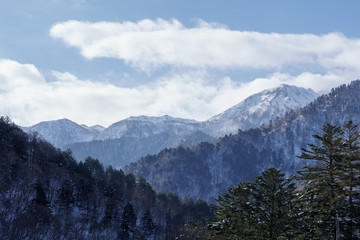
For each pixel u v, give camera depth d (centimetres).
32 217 10044
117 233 12288
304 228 2995
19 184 12100
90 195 13325
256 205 3266
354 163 2759
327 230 2823
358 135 2769
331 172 2795
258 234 3164
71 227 11162
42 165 14325
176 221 13625
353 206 2694
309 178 2908
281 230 3102
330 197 2739
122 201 14962
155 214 15012
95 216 12612
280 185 3200
